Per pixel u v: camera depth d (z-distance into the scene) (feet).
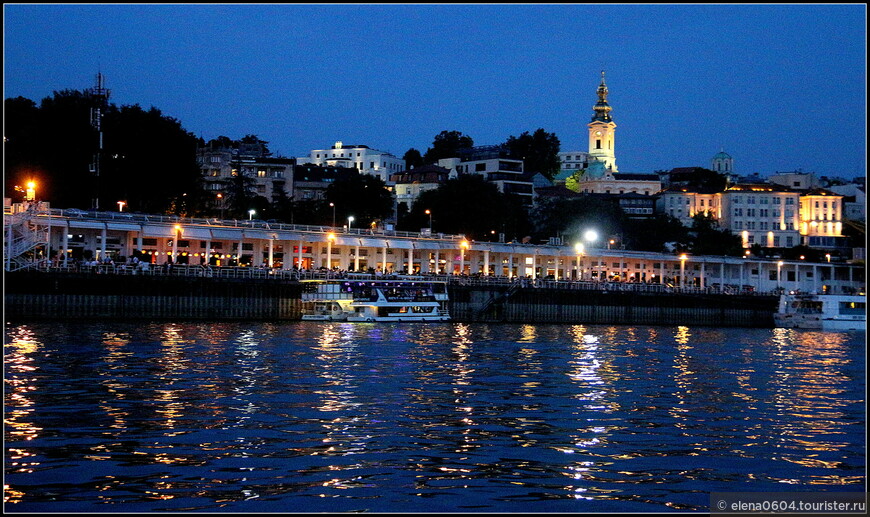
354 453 134.62
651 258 607.37
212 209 606.55
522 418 162.50
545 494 117.60
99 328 310.86
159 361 222.07
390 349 271.69
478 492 117.70
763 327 513.86
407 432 148.87
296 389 187.11
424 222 644.69
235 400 172.45
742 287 618.44
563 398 184.75
